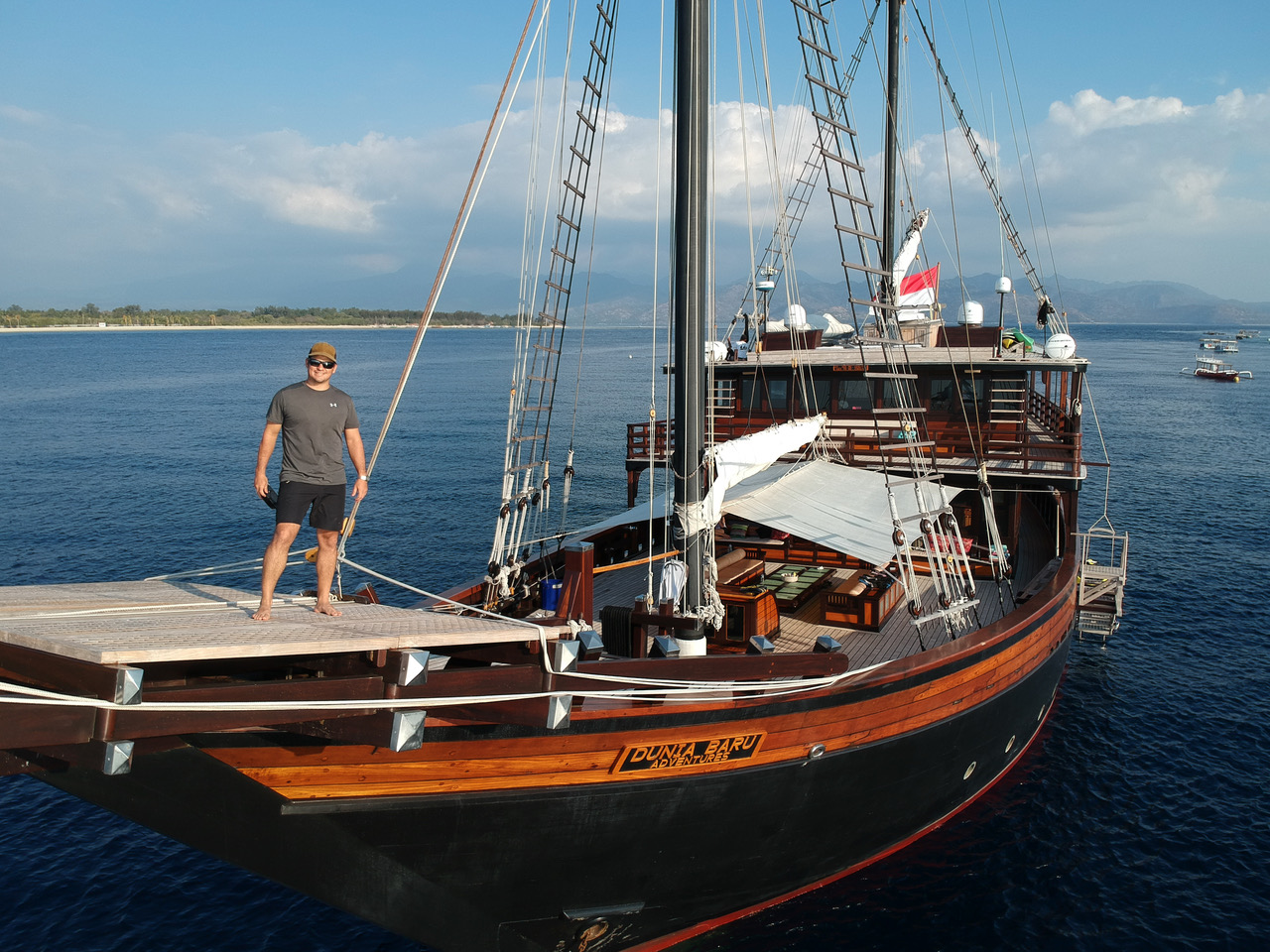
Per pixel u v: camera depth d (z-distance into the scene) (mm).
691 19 10391
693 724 9445
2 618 6055
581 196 15508
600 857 9688
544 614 10719
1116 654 24234
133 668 4906
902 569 13703
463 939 9602
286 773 7637
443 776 8273
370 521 41156
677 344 11086
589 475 53031
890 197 24547
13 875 14875
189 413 87688
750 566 16453
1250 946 12711
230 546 36156
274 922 13719
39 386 120562
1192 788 16969
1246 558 34156
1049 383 27656
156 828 7434
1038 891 13820
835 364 21719
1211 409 94438
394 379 138500
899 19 23875
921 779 13250
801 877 12703
